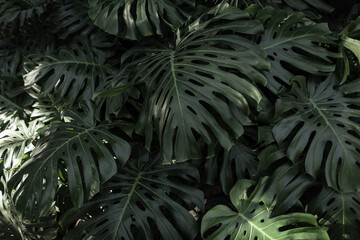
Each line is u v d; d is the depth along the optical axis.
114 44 2.56
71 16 2.86
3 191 2.30
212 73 1.81
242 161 1.99
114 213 1.83
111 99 2.06
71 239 1.79
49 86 2.34
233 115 1.72
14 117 2.68
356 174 1.70
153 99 1.84
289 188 1.78
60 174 2.12
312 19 2.64
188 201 1.87
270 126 1.89
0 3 2.89
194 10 2.46
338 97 1.95
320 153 1.76
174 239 1.78
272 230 1.73
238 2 2.46
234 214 1.79
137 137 2.26
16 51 2.83
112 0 2.38
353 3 3.09
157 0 2.25
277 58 2.03
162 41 2.46
